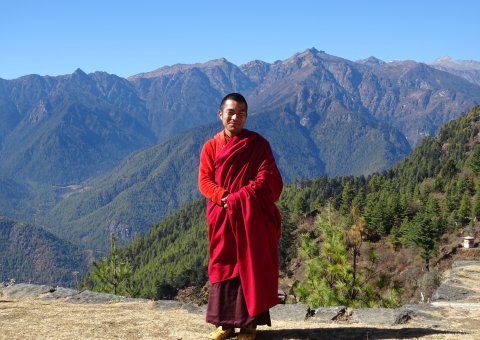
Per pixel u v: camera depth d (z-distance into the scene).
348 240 10.60
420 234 54.62
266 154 5.18
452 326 6.20
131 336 5.45
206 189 5.13
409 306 7.06
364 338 5.45
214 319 5.15
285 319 6.52
